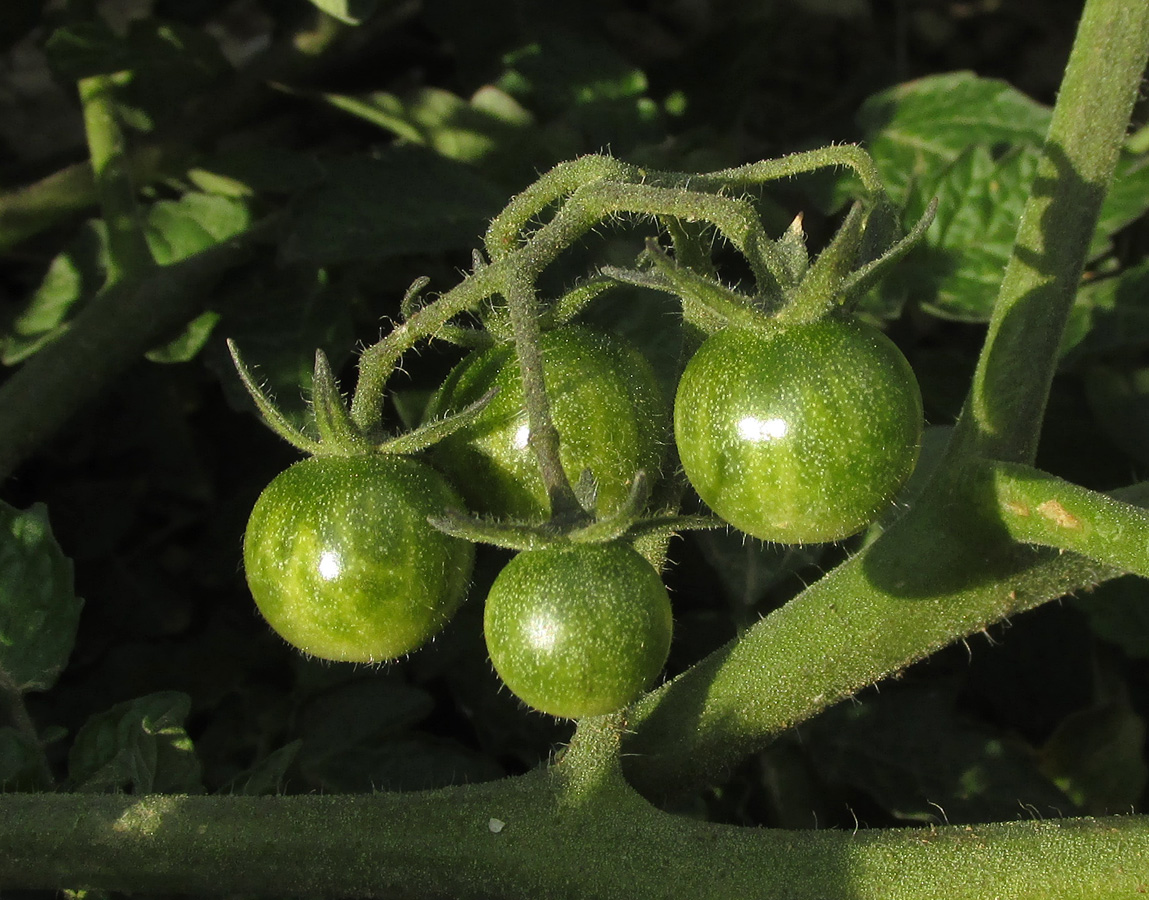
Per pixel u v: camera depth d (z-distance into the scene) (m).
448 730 0.37
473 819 0.28
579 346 0.28
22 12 0.40
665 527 0.27
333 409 0.28
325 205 0.37
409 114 0.39
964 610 0.29
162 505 0.40
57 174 0.40
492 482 0.28
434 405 0.29
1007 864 0.28
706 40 0.43
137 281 0.36
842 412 0.26
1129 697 0.38
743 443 0.26
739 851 0.28
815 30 0.56
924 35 0.57
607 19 0.48
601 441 0.28
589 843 0.28
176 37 0.38
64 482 0.40
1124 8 0.28
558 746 0.34
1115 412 0.37
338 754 0.35
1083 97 0.28
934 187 0.38
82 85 0.37
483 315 0.29
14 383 0.36
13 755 0.31
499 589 0.26
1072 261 0.28
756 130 0.50
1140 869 0.28
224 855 0.29
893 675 0.31
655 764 0.30
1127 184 0.38
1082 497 0.27
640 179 0.28
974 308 0.37
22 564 0.32
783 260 0.27
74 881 0.29
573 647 0.26
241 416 0.41
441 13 0.42
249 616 0.38
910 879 0.28
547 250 0.27
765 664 0.30
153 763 0.31
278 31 0.45
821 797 0.35
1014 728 0.38
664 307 0.35
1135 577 0.37
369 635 0.28
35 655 0.31
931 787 0.35
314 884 0.29
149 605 0.38
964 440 0.29
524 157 0.39
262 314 0.37
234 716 0.36
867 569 0.29
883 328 0.41
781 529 0.27
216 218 0.38
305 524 0.27
